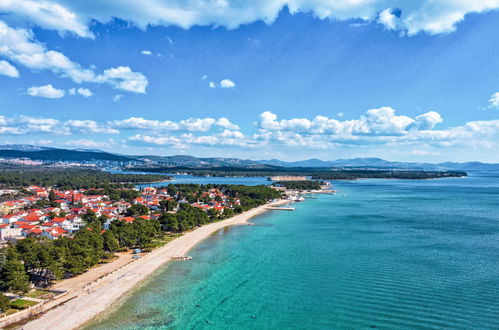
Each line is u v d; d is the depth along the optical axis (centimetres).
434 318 8581
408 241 16600
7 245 13762
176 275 11838
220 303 9606
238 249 15275
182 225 18888
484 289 10288
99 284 10794
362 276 11581
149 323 8481
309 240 17012
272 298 9912
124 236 14850
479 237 17438
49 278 11156
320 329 8169
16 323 8256
